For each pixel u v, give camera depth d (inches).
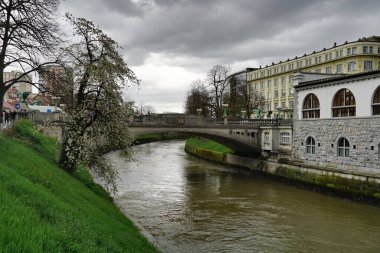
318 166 1402.6
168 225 890.7
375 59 2960.1
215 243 774.5
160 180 1519.4
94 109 826.2
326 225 922.1
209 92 2965.1
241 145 1875.0
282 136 1696.6
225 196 1256.8
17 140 855.7
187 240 787.4
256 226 904.9
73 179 776.9
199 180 1567.4
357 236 839.7
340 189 1249.4
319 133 1441.9
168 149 2982.3
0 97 868.0
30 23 859.4
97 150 867.4
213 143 2472.9
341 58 3029.0
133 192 1252.5
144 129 1592.0
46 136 1301.7
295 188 1440.7
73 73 797.9
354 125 1266.0
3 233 193.9
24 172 522.0
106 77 767.7
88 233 351.9
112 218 619.8
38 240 213.9
